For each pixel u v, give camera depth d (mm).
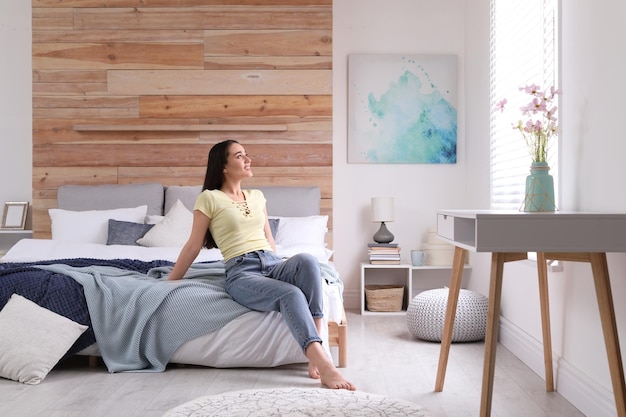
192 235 3744
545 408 2982
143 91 5773
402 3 6039
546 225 2461
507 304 4414
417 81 6000
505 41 4512
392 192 6043
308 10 5770
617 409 2477
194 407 2855
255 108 5770
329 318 3811
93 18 5789
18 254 4422
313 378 3416
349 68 6008
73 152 5809
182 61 5773
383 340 4586
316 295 3461
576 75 3109
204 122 5770
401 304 5734
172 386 3277
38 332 3412
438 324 4426
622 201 2609
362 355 4109
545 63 3580
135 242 5027
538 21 3740
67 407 2928
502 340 4418
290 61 5770
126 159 5793
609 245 2447
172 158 5793
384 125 6012
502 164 4602
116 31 5789
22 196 6309
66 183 5809
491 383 2629
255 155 5781
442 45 6023
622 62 2602
